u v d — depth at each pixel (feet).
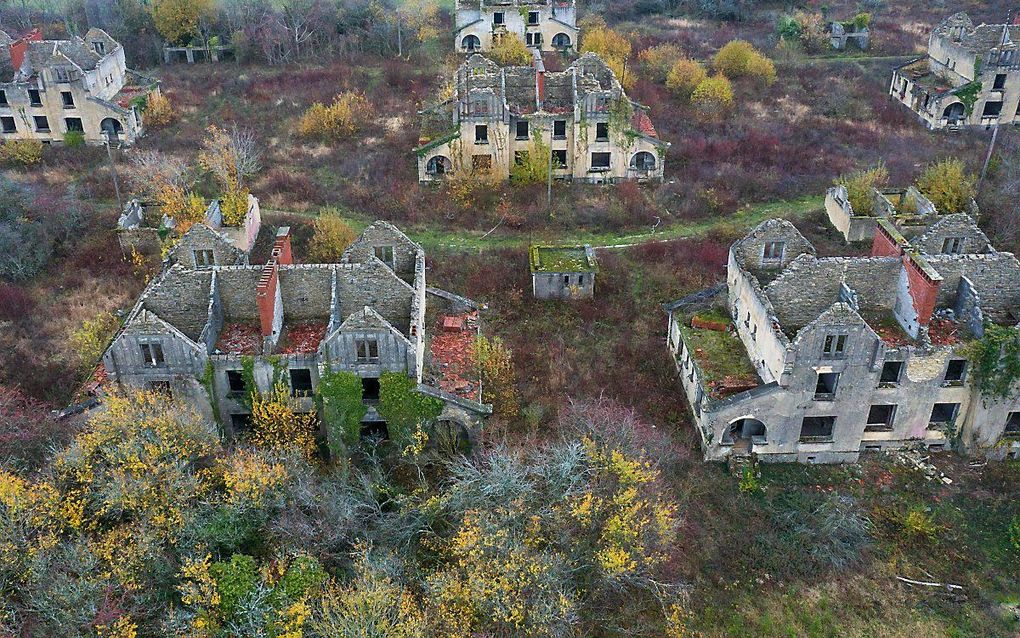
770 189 241.76
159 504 116.47
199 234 154.10
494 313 190.80
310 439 138.21
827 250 211.82
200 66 342.03
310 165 258.16
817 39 355.56
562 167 244.01
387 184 244.63
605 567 111.96
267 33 337.11
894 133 273.95
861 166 251.39
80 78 256.11
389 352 133.69
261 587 108.78
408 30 357.20
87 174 249.34
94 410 131.75
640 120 254.47
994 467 146.82
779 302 148.25
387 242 155.33
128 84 288.92
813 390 138.41
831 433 145.59
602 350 178.60
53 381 166.61
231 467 121.39
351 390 136.67
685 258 207.62
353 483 133.69
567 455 125.29
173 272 143.02
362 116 286.05
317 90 311.27
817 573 129.90
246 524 118.42
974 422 144.25
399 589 107.55
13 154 253.03
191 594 106.32
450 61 333.42
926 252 157.89
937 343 140.87
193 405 139.03
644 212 228.84
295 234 221.25
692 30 383.65
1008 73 267.39
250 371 136.98
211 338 140.67
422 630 101.71
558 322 187.83
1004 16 383.86
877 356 134.92
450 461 138.41
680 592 121.90
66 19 358.23
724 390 143.95
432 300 168.04
